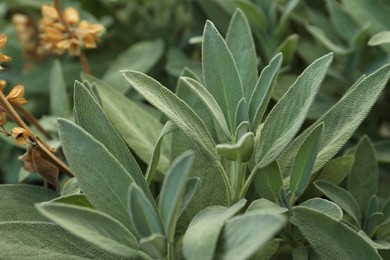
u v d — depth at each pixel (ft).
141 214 1.26
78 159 1.35
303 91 1.41
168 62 2.08
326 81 2.01
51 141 1.71
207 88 1.48
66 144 1.35
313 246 1.39
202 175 1.57
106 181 1.35
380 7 1.91
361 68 1.94
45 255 1.40
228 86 1.46
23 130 1.50
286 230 1.50
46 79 2.19
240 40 1.59
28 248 1.39
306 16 2.07
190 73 1.62
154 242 1.25
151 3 2.40
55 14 1.82
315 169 1.46
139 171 1.43
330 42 1.94
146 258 1.32
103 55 2.25
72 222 1.24
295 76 1.86
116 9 2.42
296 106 1.41
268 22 1.96
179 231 1.52
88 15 2.18
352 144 1.84
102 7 2.28
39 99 2.21
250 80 1.56
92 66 2.21
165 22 2.33
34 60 2.26
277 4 2.00
